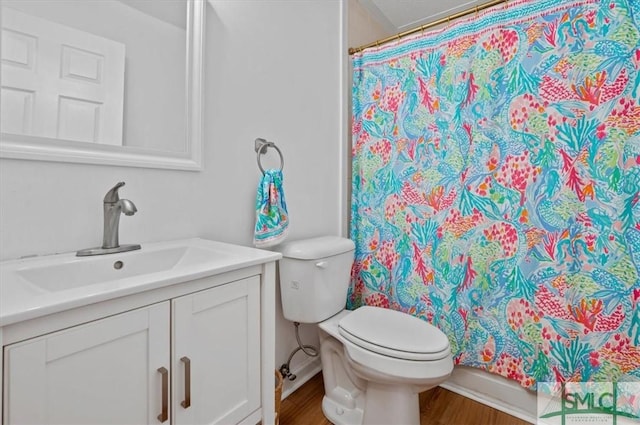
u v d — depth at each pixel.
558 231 1.31
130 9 1.02
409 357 1.14
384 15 2.34
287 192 1.60
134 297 0.66
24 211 0.83
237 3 1.34
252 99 1.41
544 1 1.33
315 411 1.50
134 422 0.66
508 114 1.42
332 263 1.50
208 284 0.80
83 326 0.59
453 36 1.56
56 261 0.80
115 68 0.99
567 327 1.30
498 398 1.51
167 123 1.11
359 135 1.92
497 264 1.45
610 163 1.21
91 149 0.94
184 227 1.17
